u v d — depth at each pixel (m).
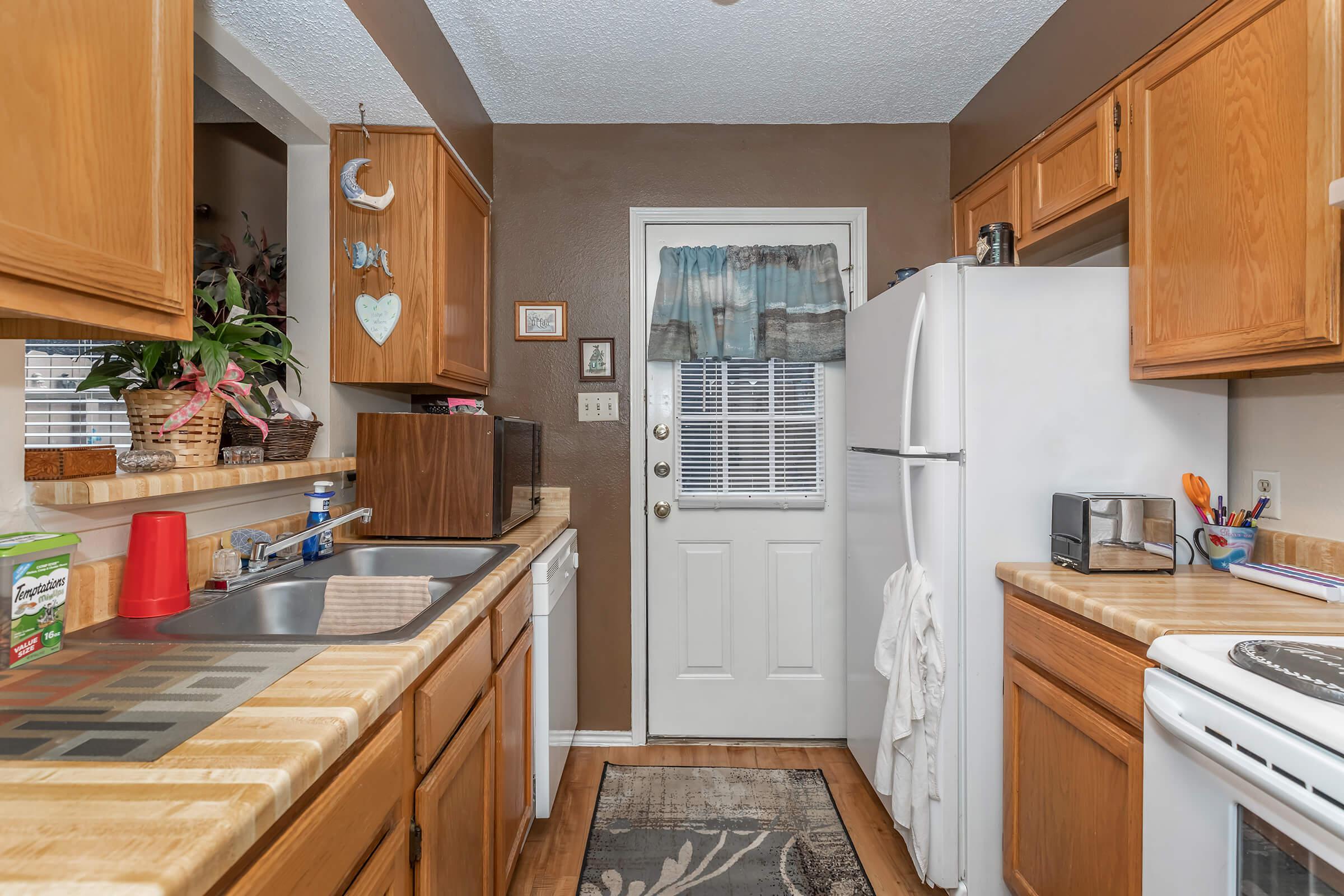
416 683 1.01
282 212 2.12
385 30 1.52
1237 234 1.29
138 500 1.23
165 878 0.46
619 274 2.51
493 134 2.50
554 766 1.94
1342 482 1.39
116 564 1.15
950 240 2.52
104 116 0.76
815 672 2.54
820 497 2.52
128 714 0.73
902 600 1.71
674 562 2.55
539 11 1.82
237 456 1.44
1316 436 1.44
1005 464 1.63
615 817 2.02
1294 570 1.41
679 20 1.87
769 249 2.49
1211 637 1.07
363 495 1.87
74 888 0.45
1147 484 1.64
